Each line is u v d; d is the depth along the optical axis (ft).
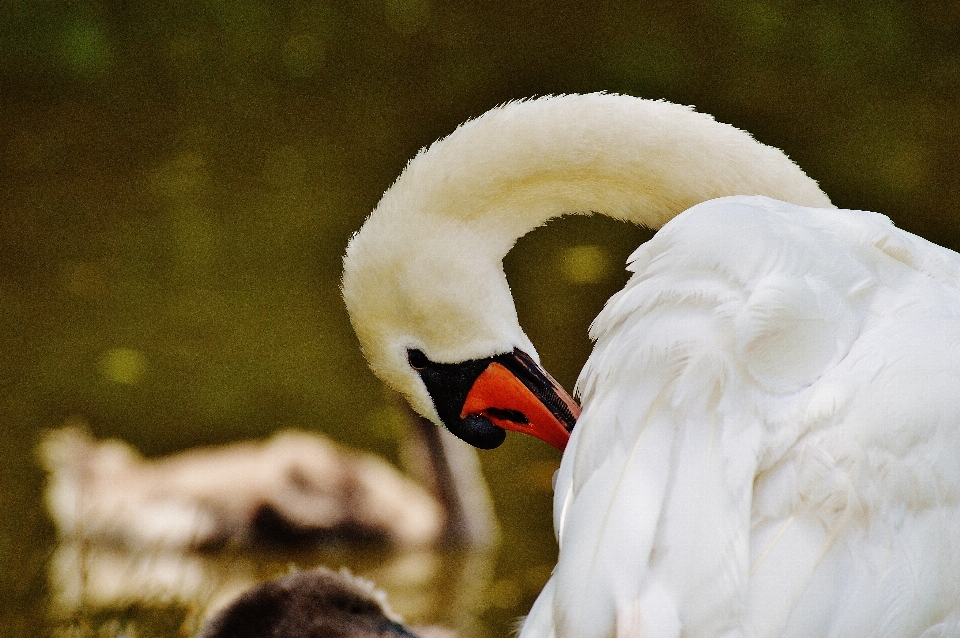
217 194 64.69
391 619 29.63
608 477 15.37
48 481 42.52
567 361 52.31
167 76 70.85
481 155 24.16
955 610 15.62
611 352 16.52
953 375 16.26
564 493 16.56
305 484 43.34
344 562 41.57
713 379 15.64
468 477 42.98
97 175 65.57
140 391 51.03
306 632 28.76
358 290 24.85
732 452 15.20
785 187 23.81
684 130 23.88
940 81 65.21
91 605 31.37
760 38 67.67
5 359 51.65
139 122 68.74
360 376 53.11
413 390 25.00
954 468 15.76
